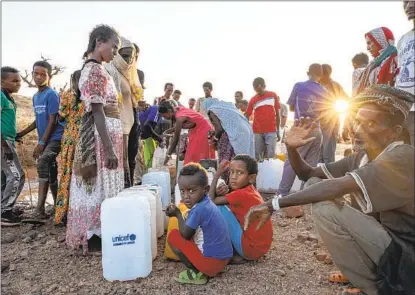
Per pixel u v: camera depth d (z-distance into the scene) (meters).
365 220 2.67
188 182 3.22
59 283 3.31
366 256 2.72
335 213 2.72
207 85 10.23
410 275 2.53
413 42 4.10
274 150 8.55
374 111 2.57
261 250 3.62
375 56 4.97
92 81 3.70
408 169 2.46
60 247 4.13
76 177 3.89
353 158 3.01
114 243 3.29
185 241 3.24
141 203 3.32
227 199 3.57
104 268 3.32
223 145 5.71
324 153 6.84
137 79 5.45
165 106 6.09
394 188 2.45
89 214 3.85
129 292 3.12
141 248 3.33
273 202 2.61
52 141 5.09
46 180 5.09
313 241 4.18
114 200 3.29
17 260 3.81
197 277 3.23
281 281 3.28
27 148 11.38
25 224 4.95
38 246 4.19
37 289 3.20
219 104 5.80
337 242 2.74
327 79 7.40
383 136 2.62
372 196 2.46
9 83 5.00
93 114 3.73
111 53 3.83
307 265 3.60
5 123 4.90
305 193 2.55
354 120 2.73
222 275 3.41
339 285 3.19
